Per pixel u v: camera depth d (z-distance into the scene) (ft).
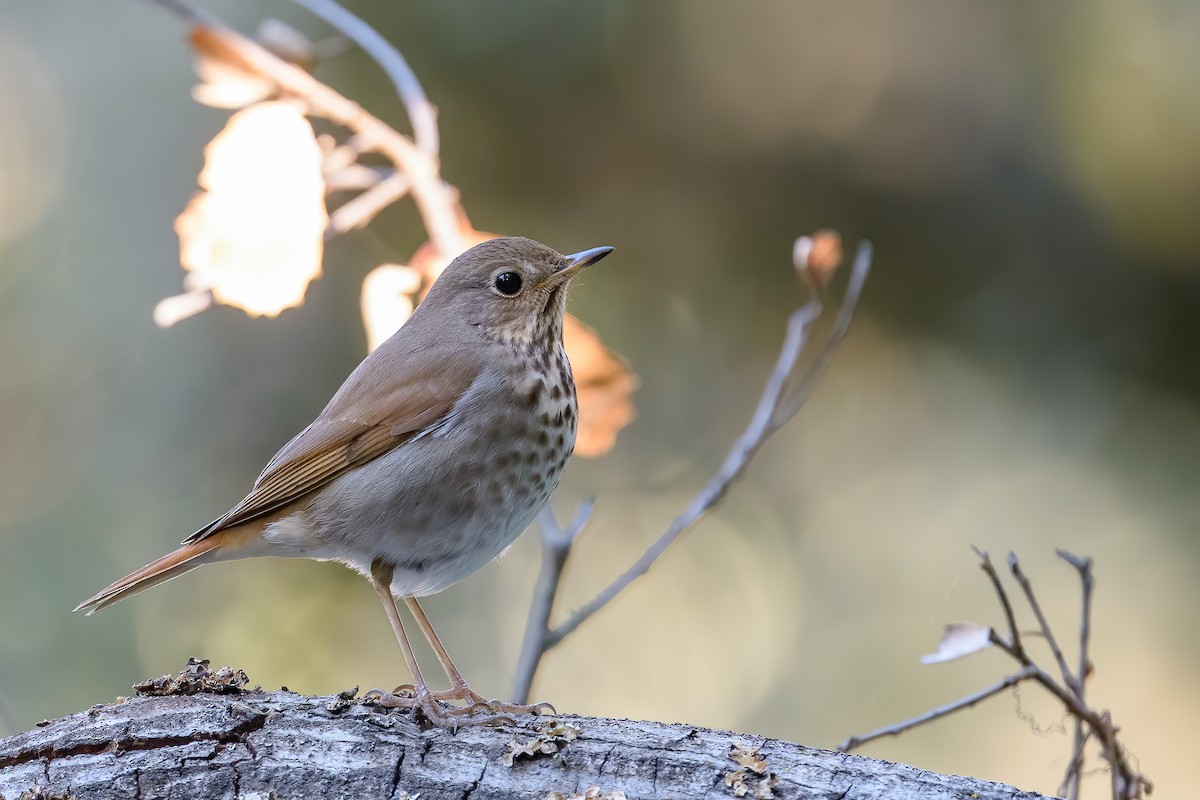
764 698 42.29
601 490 44.42
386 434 23.50
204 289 23.91
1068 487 41.57
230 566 40.83
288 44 27.55
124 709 18.45
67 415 42.14
